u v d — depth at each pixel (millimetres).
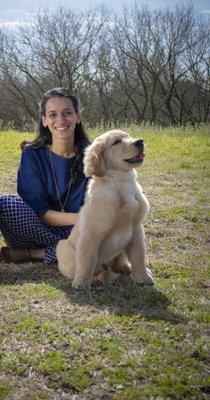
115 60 18406
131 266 2697
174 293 2545
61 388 1834
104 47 18219
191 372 1890
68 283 2699
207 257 3094
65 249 2748
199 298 2496
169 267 2898
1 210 3018
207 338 2107
